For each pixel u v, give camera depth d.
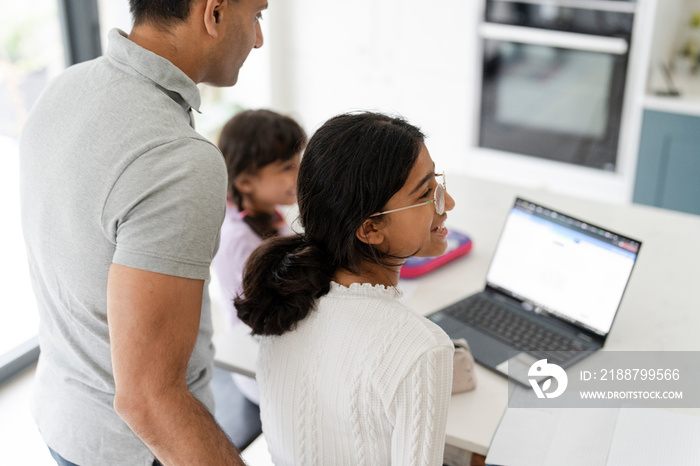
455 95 3.76
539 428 1.27
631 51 3.25
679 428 1.26
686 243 1.94
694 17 3.32
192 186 1.02
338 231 1.00
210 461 1.05
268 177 1.80
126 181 1.02
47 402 1.28
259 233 1.83
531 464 1.19
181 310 1.03
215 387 1.88
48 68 2.82
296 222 1.13
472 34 3.58
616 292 1.49
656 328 1.58
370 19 3.81
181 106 1.14
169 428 1.03
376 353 0.97
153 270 1.00
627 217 2.10
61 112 1.12
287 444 1.10
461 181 2.39
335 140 0.97
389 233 1.01
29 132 1.15
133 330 1.00
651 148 3.22
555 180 3.70
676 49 3.43
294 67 4.15
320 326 1.03
